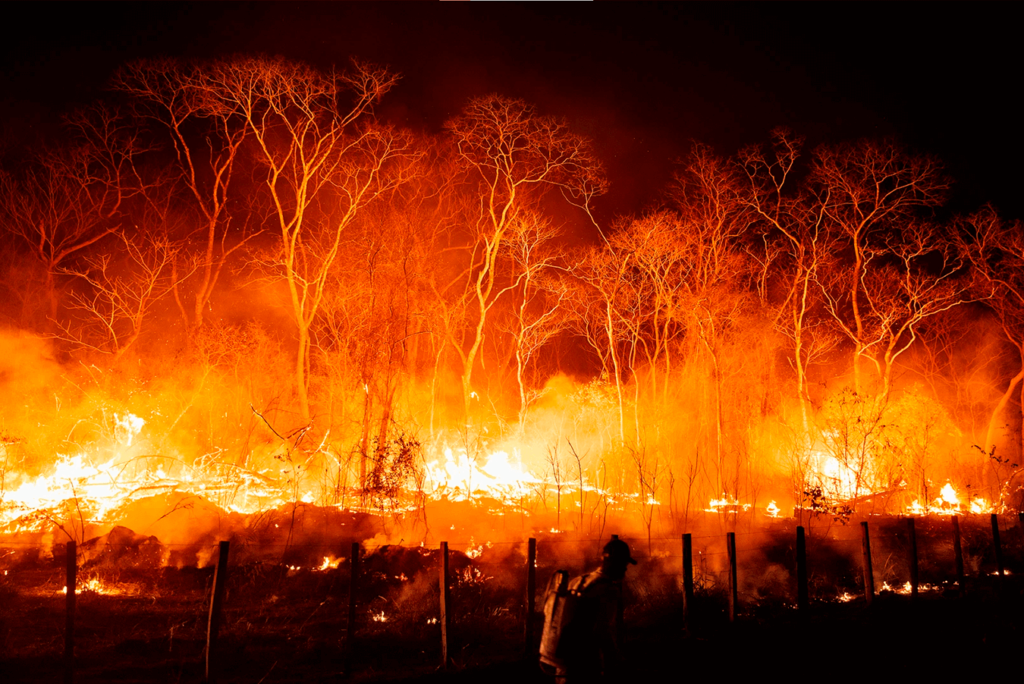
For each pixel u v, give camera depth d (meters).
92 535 13.23
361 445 18.53
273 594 11.45
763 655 9.07
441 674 8.20
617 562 6.07
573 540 14.53
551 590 6.10
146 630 9.66
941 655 9.24
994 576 13.86
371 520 14.84
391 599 11.34
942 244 26.52
